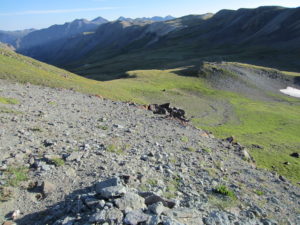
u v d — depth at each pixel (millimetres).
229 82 132500
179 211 9898
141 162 16422
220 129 61031
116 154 16891
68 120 24531
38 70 73750
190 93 110312
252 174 21594
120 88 89312
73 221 8727
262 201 15984
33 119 22047
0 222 8938
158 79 123875
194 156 21172
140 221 8500
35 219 9438
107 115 31562
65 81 60594
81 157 15141
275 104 109938
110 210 8906
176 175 15711
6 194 10531
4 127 18406
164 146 21906
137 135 23781
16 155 14023
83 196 10281
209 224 9961
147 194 10766
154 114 40438
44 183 11469
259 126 71188
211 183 15906
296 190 21062
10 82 43062
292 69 181875
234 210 12891
